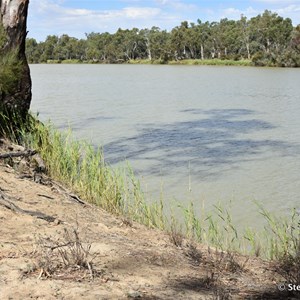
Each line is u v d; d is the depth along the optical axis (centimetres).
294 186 1316
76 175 959
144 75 8081
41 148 1035
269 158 1661
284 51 11931
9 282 422
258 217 1063
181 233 740
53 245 521
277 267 586
